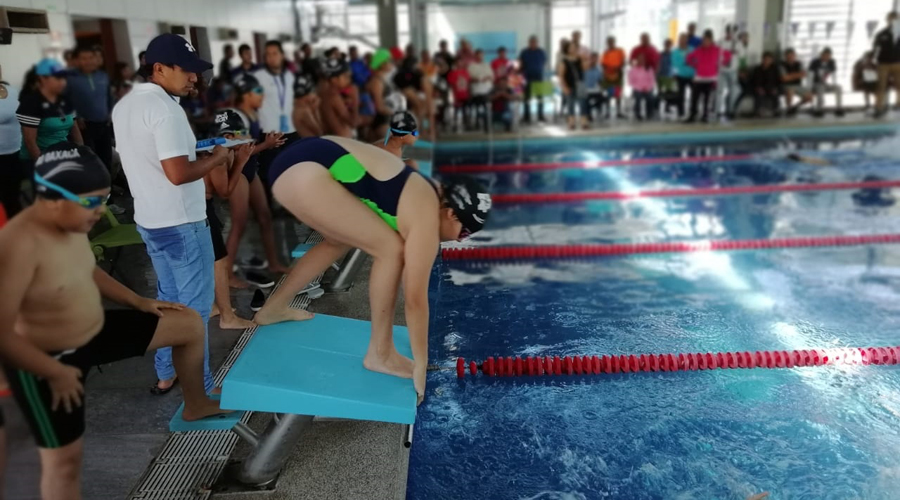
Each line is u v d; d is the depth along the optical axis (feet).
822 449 8.83
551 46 57.11
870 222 19.08
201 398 7.21
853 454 8.70
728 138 35.32
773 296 13.91
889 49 36.27
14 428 7.61
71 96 16.76
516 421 9.70
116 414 8.53
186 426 7.03
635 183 25.50
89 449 7.77
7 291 4.93
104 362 6.15
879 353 11.16
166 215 7.87
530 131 36.55
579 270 15.93
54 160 5.09
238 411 7.33
